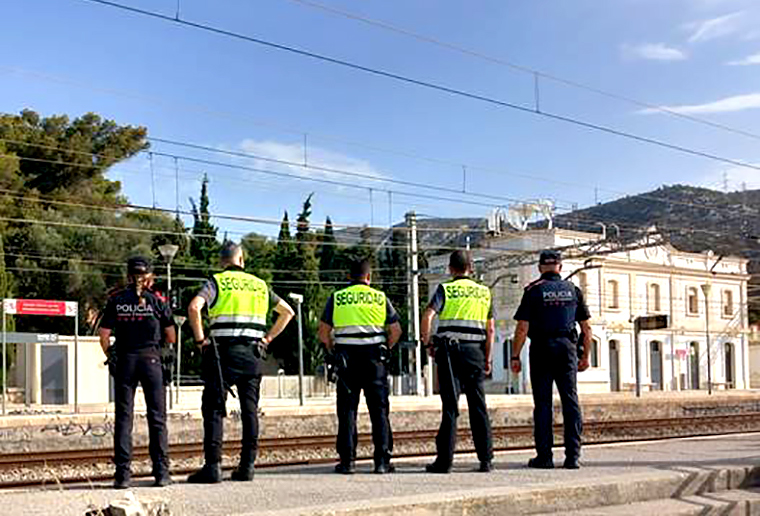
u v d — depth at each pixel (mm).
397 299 71500
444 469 8914
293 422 20875
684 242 78875
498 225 47188
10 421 17875
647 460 9625
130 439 8047
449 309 9047
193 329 8133
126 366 8031
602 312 63125
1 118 63406
